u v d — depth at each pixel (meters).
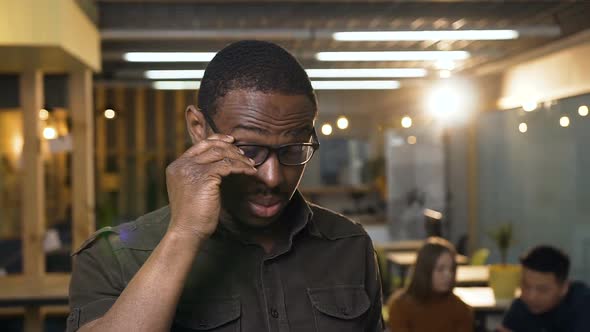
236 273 1.11
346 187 11.96
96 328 0.90
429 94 8.73
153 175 9.16
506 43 5.57
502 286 4.61
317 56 5.70
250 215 1.04
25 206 4.84
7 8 3.78
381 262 6.42
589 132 5.86
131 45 5.41
